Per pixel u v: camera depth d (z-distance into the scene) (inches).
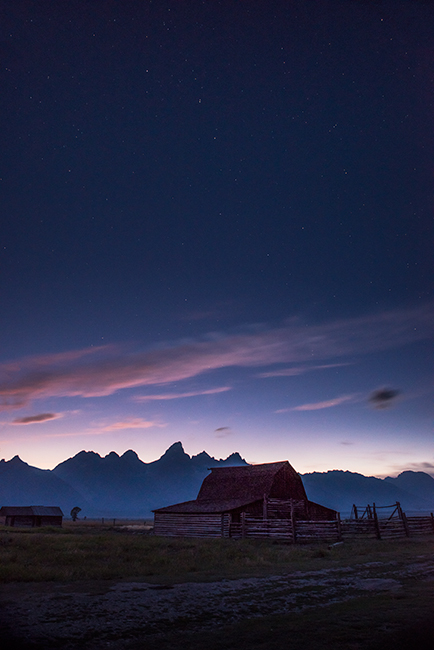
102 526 2790.4
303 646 281.1
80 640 293.6
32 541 1045.8
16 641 284.7
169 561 690.2
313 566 667.4
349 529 1253.7
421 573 593.9
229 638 301.3
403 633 302.7
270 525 1250.6
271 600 423.5
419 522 1403.8
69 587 469.7
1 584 482.3
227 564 674.2
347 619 346.0
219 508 1478.8
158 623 339.0
